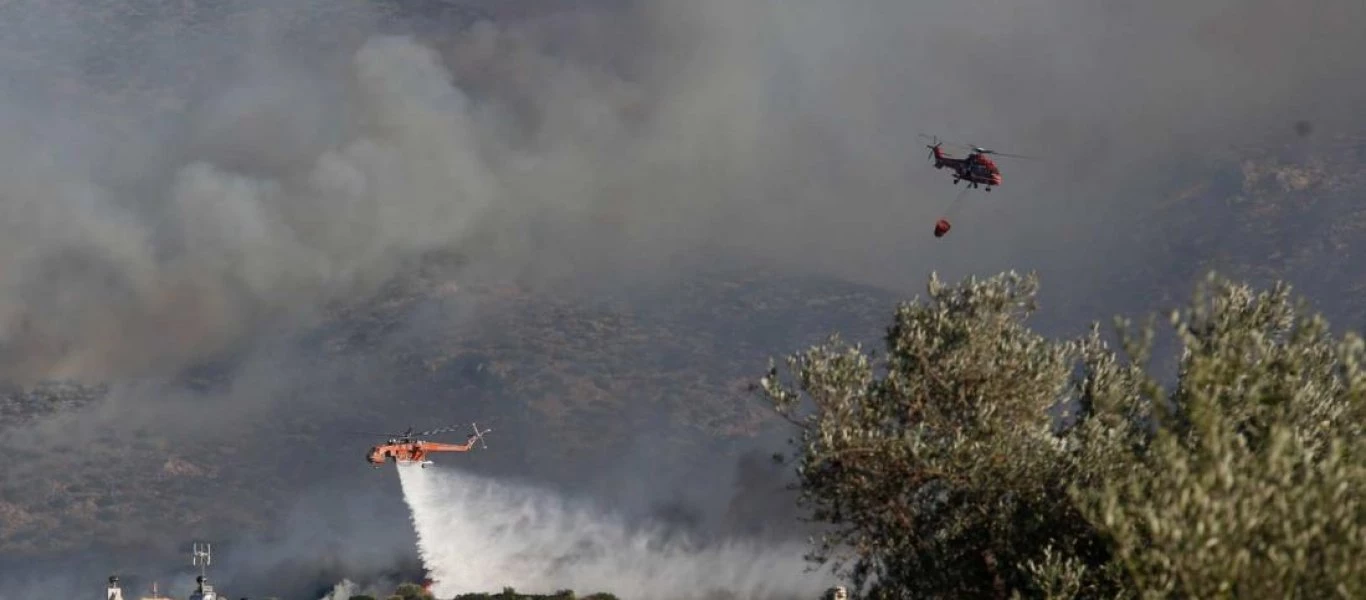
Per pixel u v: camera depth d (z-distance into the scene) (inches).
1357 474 1502.2
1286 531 1434.5
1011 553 1888.5
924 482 1958.7
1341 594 1391.5
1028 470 1899.6
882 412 2017.7
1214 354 1710.1
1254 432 1665.8
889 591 1996.8
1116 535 1549.0
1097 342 2060.8
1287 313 1859.0
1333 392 1801.2
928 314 2068.2
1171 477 1519.4
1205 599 1429.6
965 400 1991.9
